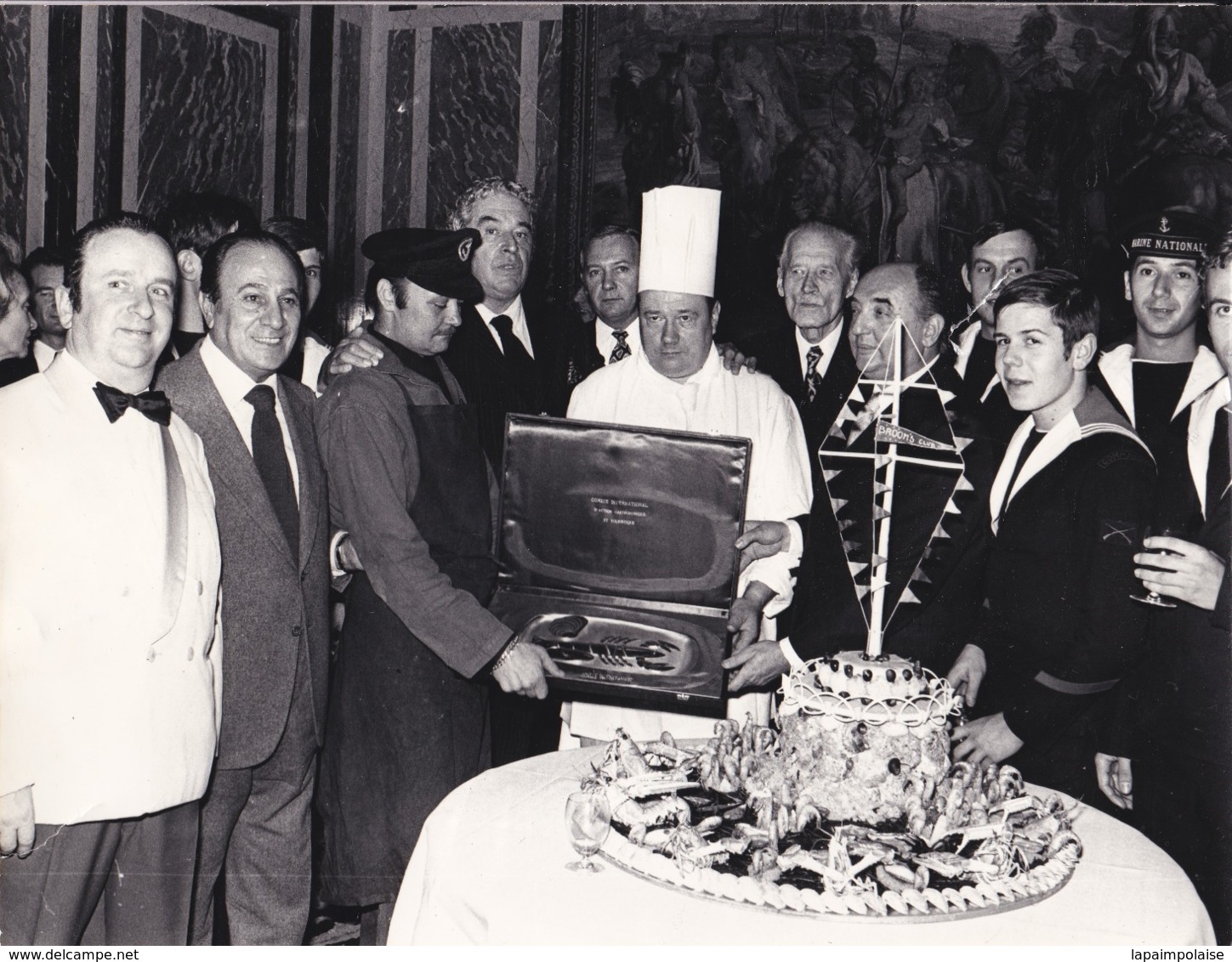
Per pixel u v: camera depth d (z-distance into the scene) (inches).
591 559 105.8
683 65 204.5
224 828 101.8
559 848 72.6
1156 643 107.7
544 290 213.3
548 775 87.3
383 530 104.7
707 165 204.2
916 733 74.2
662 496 104.7
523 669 101.7
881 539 79.7
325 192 225.1
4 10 170.2
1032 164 188.4
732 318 195.6
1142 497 104.8
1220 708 107.1
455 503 111.0
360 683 109.3
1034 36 187.2
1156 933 63.1
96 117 183.3
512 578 107.3
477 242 140.3
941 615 113.7
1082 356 109.4
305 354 144.6
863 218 198.1
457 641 102.5
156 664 86.2
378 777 108.6
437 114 225.3
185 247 133.4
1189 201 177.8
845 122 197.9
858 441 117.7
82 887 86.0
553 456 106.2
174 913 90.7
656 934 61.2
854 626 113.7
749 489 125.8
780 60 199.9
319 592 107.1
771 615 123.0
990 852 67.7
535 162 215.8
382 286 112.5
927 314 121.5
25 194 173.9
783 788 73.4
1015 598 107.8
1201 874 108.3
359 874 109.1
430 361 116.2
